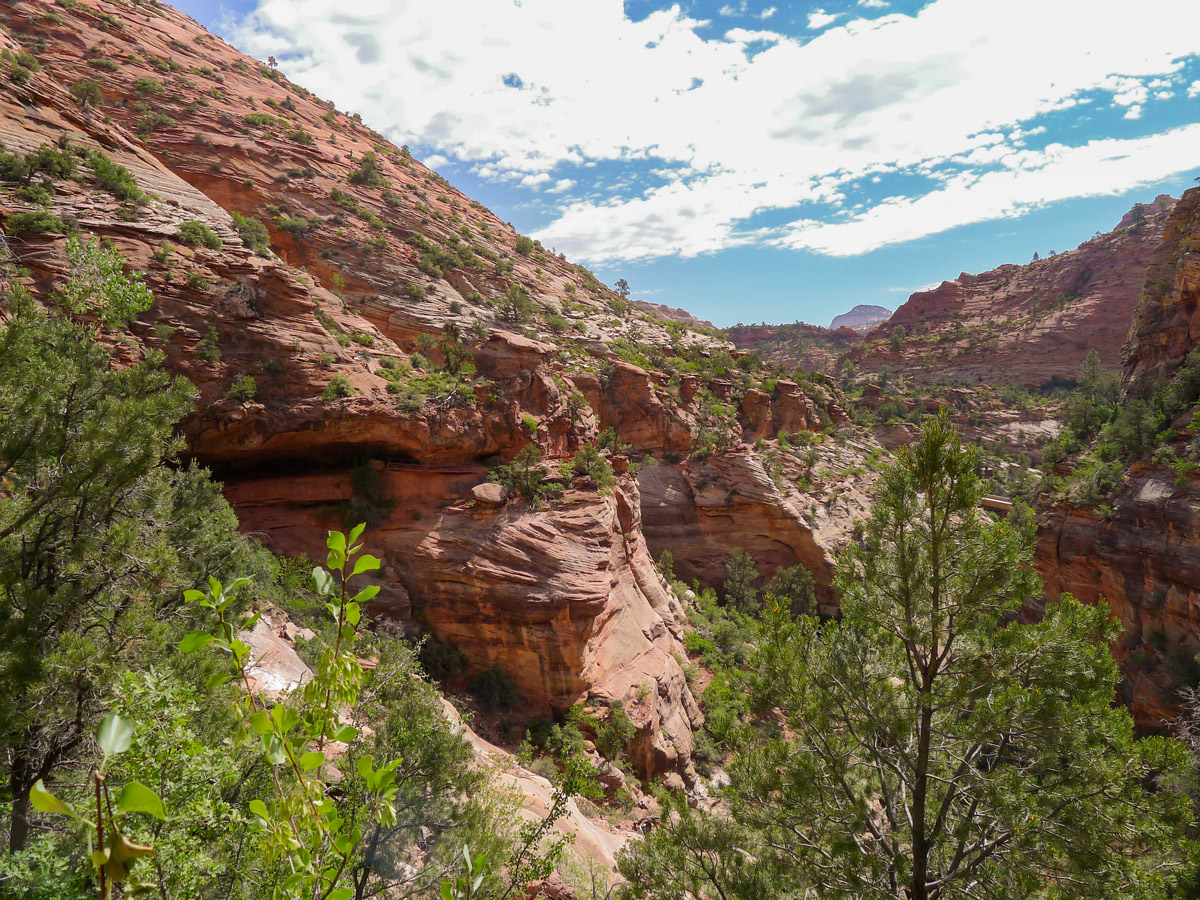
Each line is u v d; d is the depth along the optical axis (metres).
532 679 38.44
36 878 6.37
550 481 47.56
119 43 70.81
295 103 91.88
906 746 11.08
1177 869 9.47
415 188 89.75
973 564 10.48
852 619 11.88
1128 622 40.09
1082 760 10.15
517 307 73.19
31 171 34.56
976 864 10.50
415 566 40.28
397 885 9.80
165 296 35.56
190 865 5.42
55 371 10.30
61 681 8.12
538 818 16.52
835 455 87.44
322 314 44.53
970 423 127.06
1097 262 173.50
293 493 41.00
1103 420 57.28
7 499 9.78
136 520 11.27
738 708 45.66
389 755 11.11
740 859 11.46
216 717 9.20
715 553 72.06
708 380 85.88
